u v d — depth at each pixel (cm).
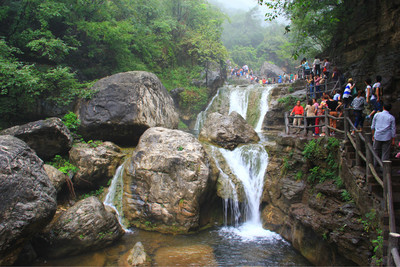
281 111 1855
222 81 2869
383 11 1364
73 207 845
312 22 1938
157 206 985
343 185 811
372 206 654
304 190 970
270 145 1267
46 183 723
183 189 973
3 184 620
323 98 1170
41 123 1064
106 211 878
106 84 1395
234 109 2336
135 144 1428
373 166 691
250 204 1148
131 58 2064
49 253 771
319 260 775
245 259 815
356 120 922
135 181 1059
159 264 756
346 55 1648
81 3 1603
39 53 1460
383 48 1346
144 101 1394
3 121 1297
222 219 1103
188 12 2884
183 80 2561
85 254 798
